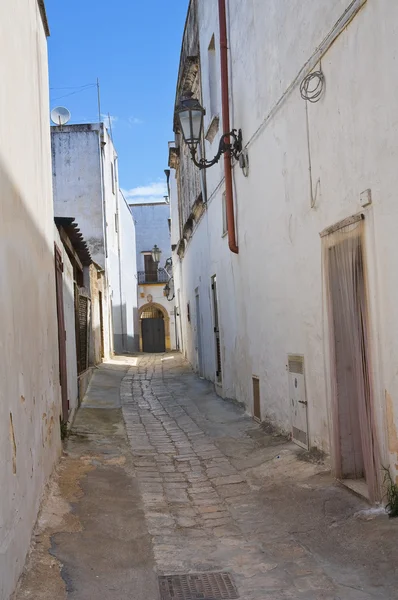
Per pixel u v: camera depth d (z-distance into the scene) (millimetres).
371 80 4895
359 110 5164
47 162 7113
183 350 24562
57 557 4254
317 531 4832
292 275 7395
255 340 9477
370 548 4270
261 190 8750
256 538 4930
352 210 5398
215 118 11820
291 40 6977
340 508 5148
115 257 28281
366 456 5137
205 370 15766
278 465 6832
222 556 4582
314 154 6363
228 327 11703
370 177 4988
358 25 5098
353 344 5496
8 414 3650
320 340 6492
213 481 6715
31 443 4609
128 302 33219
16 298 4215
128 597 3826
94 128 25250
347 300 5570
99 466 7156
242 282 10305
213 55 12523
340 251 5680
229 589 3967
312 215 6547
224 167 10953
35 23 6223
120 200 31219
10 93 4391
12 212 4219
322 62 5988
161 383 16328
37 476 4906
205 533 5129
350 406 5797
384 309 4785
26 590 3693
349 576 3979
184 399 13164
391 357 4691
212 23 12070
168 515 5617
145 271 45438
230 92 10477
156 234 46031
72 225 10789
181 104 9586
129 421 10602
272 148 8047
